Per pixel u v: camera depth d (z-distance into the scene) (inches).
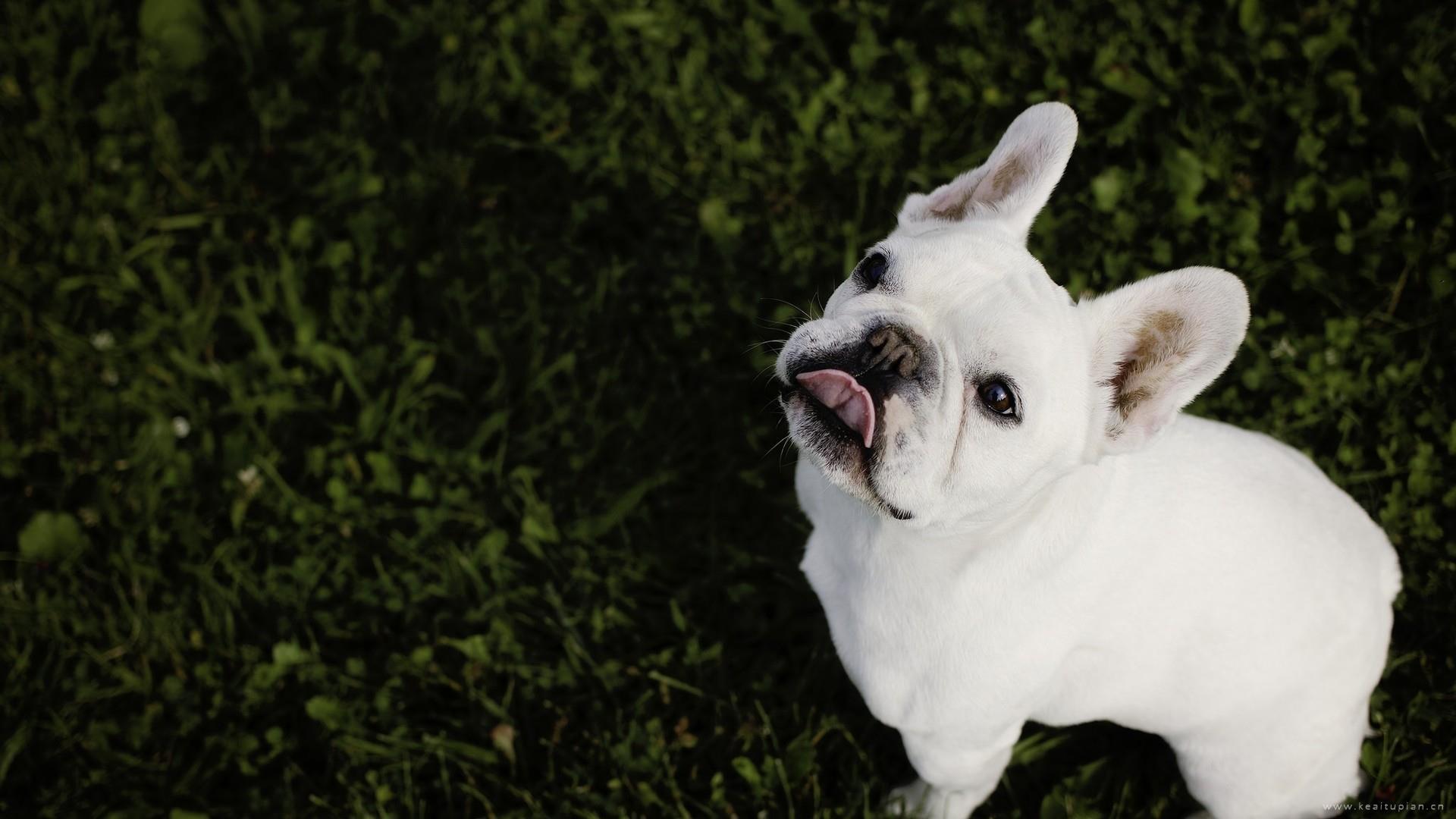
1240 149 54.6
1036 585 40.4
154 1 57.7
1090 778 47.4
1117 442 39.3
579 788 46.9
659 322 53.4
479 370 52.8
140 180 55.5
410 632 49.1
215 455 51.3
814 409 39.4
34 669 48.4
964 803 45.6
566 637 48.9
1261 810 43.8
